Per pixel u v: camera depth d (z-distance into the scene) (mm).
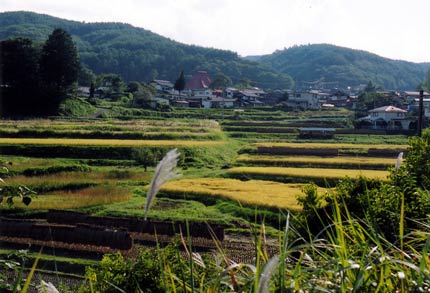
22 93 94688
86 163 60250
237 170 56250
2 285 6508
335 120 110438
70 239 27875
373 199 9016
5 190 7152
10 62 93062
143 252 9359
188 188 45656
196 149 67375
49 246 27516
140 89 125500
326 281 3322
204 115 115500
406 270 3641
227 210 38438
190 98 142000
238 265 3238
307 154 72750
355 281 3176
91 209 38750
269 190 45250
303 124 103375
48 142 64375
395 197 7969
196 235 30359
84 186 46438
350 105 143375
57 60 100062
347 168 61219
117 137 75438
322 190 43375
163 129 83875
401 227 3930
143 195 44906
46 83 100938
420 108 26484
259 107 133125
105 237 27391
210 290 3270
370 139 86875
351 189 11234
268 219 34094
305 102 142500
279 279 3062
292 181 52375
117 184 49219
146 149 59406
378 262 3725
